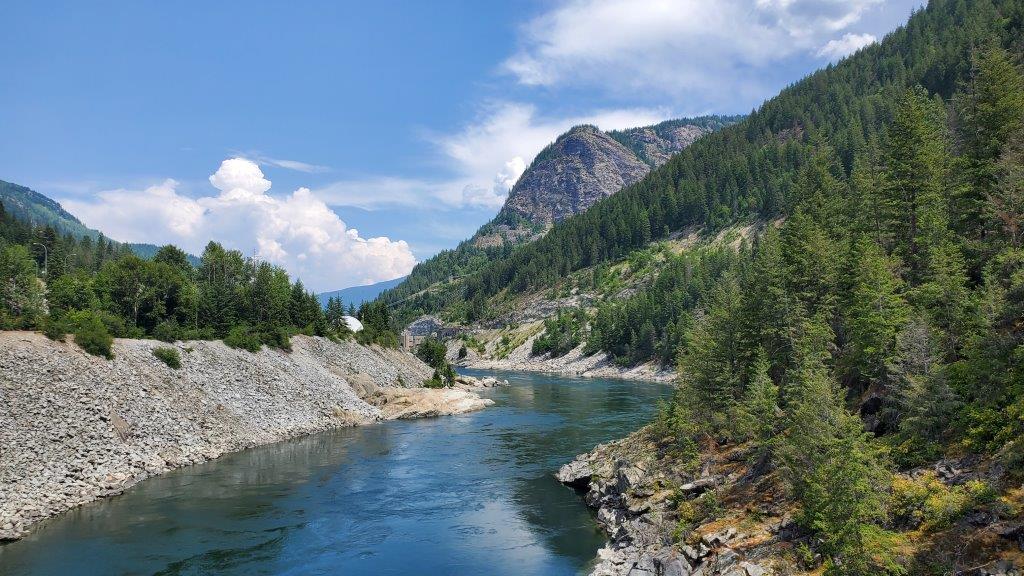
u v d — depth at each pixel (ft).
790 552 87.10
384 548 122.52
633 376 557.74
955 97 219.41
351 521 138.41
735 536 97.35
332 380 309.01
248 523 134.72
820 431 87.92
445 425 273.13
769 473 114.42
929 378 97.55
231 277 435.12
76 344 193.06
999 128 158.81
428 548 122.83
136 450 170.91
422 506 150.61
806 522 88.63
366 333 435.53
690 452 141.79
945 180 164.96
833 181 261.85
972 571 68.13
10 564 106.83
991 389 92.89
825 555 82.43
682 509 116.26
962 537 73.20
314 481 171.22
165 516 136.67
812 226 171.94
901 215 164.66
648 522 119.44
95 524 129.39
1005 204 132.36
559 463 197.16
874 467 85.81
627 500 135.64
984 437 89.61
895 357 106.01
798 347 135.85
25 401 155.84
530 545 124.88
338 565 113.29
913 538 77.20
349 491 162.40
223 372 245.65
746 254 588.09
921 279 142.20
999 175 147.84
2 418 146.00
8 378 159.53
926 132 173.37
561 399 372.58
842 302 147.02
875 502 78.84
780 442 108.27
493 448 220.02
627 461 157.17
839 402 99.81
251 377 256.93
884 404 111.96
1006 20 444.55
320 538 127.13
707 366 158.30
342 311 449.89
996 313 100.89
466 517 142.72
